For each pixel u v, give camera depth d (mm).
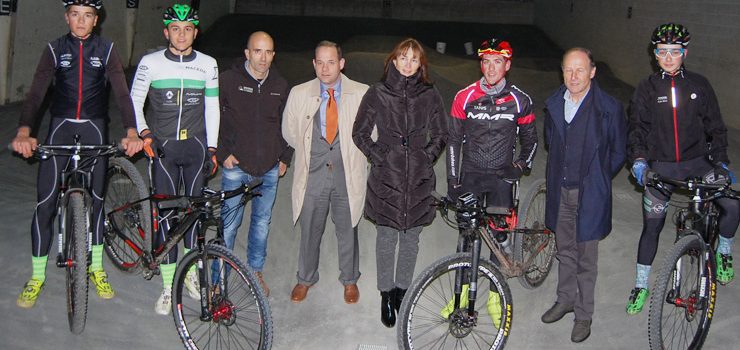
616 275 5242
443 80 12367
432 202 4457
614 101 4176
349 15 20438
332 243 5656
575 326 4414
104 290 4684
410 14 20625
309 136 4512
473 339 4504
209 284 4078
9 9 9562
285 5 20250
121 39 13297
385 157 4391
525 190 6754
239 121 4543
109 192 5871
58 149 4145
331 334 4559
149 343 4316
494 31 19922
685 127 4371
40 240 4496
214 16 18828
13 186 6613
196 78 4391
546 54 17828
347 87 4508
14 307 4461
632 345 4426
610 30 15094
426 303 4980
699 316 4480
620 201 6719
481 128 4363
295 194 4617
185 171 4594
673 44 4230
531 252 4988
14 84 9953
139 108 4344
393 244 4551
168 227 4574
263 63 4387
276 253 5566
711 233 4242
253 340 4469
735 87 10570
